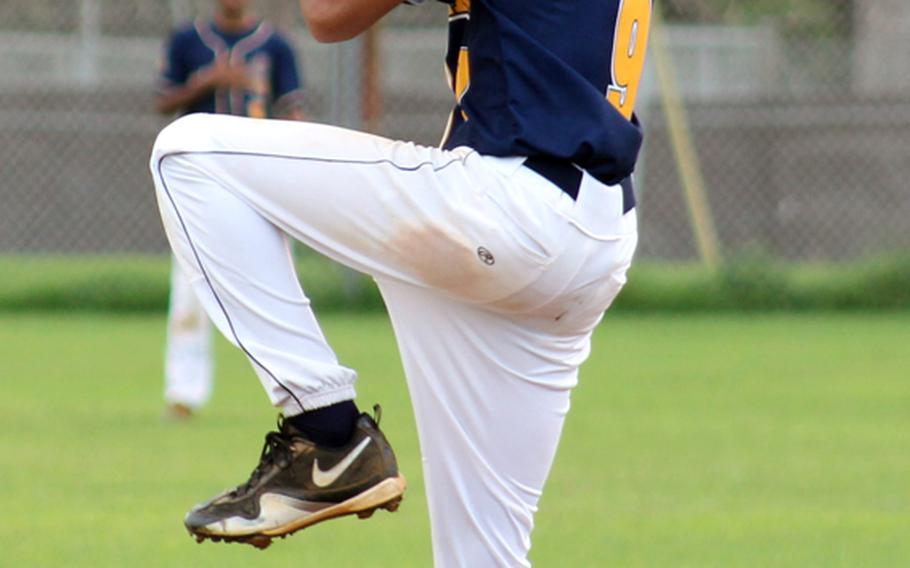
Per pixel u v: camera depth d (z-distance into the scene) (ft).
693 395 100.27
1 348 121.08
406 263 37.22
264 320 37.27
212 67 92.22
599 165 36.91
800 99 164.86
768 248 164.04
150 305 146.92
